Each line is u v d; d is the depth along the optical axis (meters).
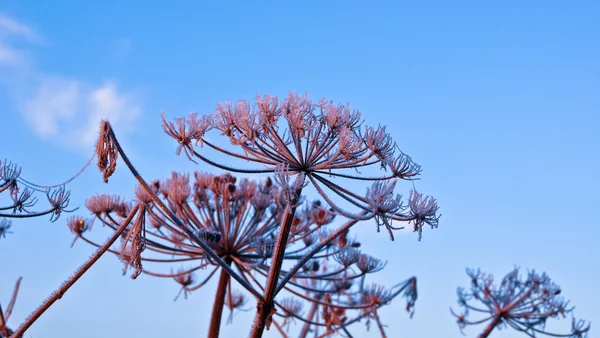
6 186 9.33
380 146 8.84
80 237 14.66
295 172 9.11
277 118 9.00
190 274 17.42
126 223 9.32
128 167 8.96
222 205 15.48
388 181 8.88
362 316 18.06
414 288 17.81
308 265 15.22
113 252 14.66
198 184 15.66
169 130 9.12
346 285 17.81
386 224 8.76
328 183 9.17
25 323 9.10
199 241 9.45
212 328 15.20
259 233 15.46
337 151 8.82
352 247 15.22
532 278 22.22
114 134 8.82
